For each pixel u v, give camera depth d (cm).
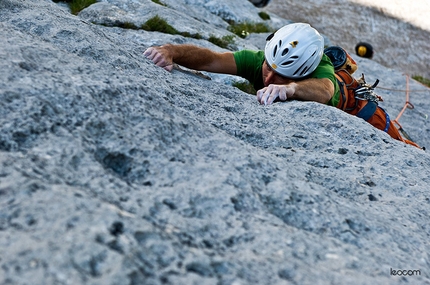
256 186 263
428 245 277
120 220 199
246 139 352
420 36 1686
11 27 349
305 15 1666
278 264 210
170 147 274
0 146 236
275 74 516
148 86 356
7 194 206
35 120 250
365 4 1766
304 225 256
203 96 402
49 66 302
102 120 268
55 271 171
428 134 913
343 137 396
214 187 248
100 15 780
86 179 231
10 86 266
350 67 564
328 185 315
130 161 256
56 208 199
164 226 217
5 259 176
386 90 1066
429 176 359
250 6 1302
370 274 227
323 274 213
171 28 812
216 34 892
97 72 314
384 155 376
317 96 477
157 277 183
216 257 204
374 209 300
